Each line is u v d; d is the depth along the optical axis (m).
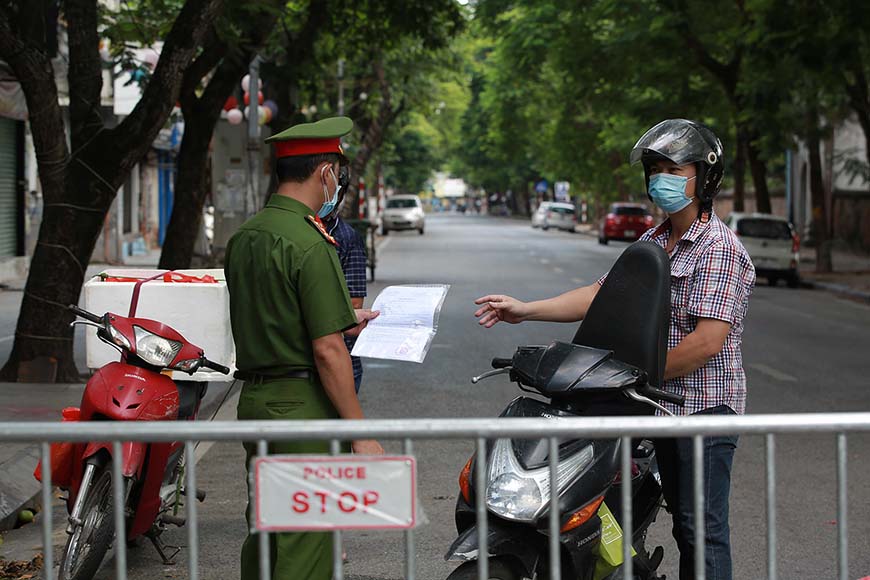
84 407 5.41
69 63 11.44
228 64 14.54
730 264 4.47
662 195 4.54
